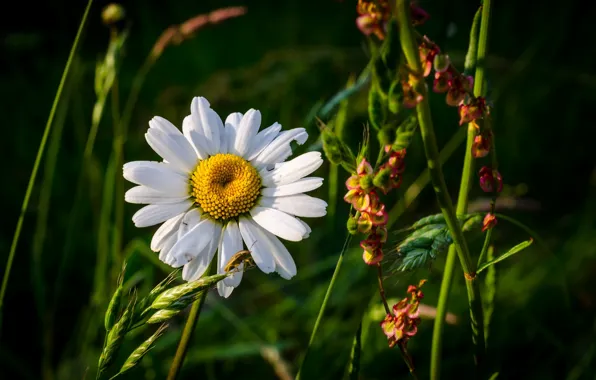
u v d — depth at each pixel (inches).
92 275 19.5
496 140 25.2
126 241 19.9
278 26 30.5
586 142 25.3
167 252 12.6
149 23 29.5
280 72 25.8
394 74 11.1
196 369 17.3
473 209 16.6
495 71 26.8
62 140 23.6
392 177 11.6
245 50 29.3
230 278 12.4
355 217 11.9
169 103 26.3
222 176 12.7
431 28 27.2
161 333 12.2
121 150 16.6
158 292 12.0
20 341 18.3
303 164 12.8
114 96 16.4
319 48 27.8
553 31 28.4
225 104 25.5
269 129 13.1
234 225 12.7
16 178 22.1
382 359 17.1
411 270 12.3
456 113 24.8
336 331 17.4
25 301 18.8
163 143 12.7
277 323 17.8
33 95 26.0
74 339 18.0
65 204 21.3
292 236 12.5
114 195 19.8
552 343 17.4
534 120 25.8
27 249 19.8
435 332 13.4
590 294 18.6
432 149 11.8
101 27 29.7
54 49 28.8
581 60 28.1
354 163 11.8
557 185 24.2
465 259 12.6
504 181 24.2
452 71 11.6
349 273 17.8
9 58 27.4
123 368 12.1
